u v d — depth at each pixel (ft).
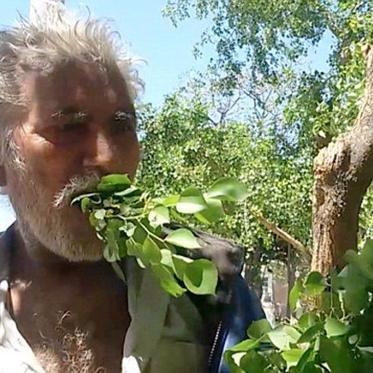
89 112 3.84
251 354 2.90
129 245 3.20
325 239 6.97
